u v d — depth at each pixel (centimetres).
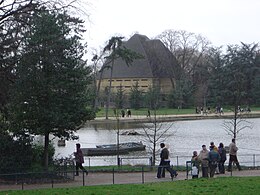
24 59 2608
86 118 2756
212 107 11388
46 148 2741
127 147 4641
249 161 3731
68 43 2683
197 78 12688
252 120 8425
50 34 2627
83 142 5509
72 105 2691
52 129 2703
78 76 2727
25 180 2408
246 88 11550
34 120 2638
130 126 7325
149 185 2058
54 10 2691
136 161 3956
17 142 2644
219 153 2717
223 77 11169
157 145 5047
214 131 6619
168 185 2041
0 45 2567
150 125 7338
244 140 5566
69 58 2705
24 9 2605
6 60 2612
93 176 2678
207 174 2450
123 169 2975
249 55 11906
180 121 8288
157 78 12938
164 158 2520
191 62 13138
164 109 11075
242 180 2159
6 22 2586
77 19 2792
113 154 4469
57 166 2759
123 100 10875
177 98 11538
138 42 13488
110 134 6338
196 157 2461
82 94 2766
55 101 2655
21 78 2605
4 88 2670
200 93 11644
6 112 2722
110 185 2086
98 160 4094
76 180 2489
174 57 13225
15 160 2570
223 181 2130
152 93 9162
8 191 1970
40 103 2644
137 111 10256
